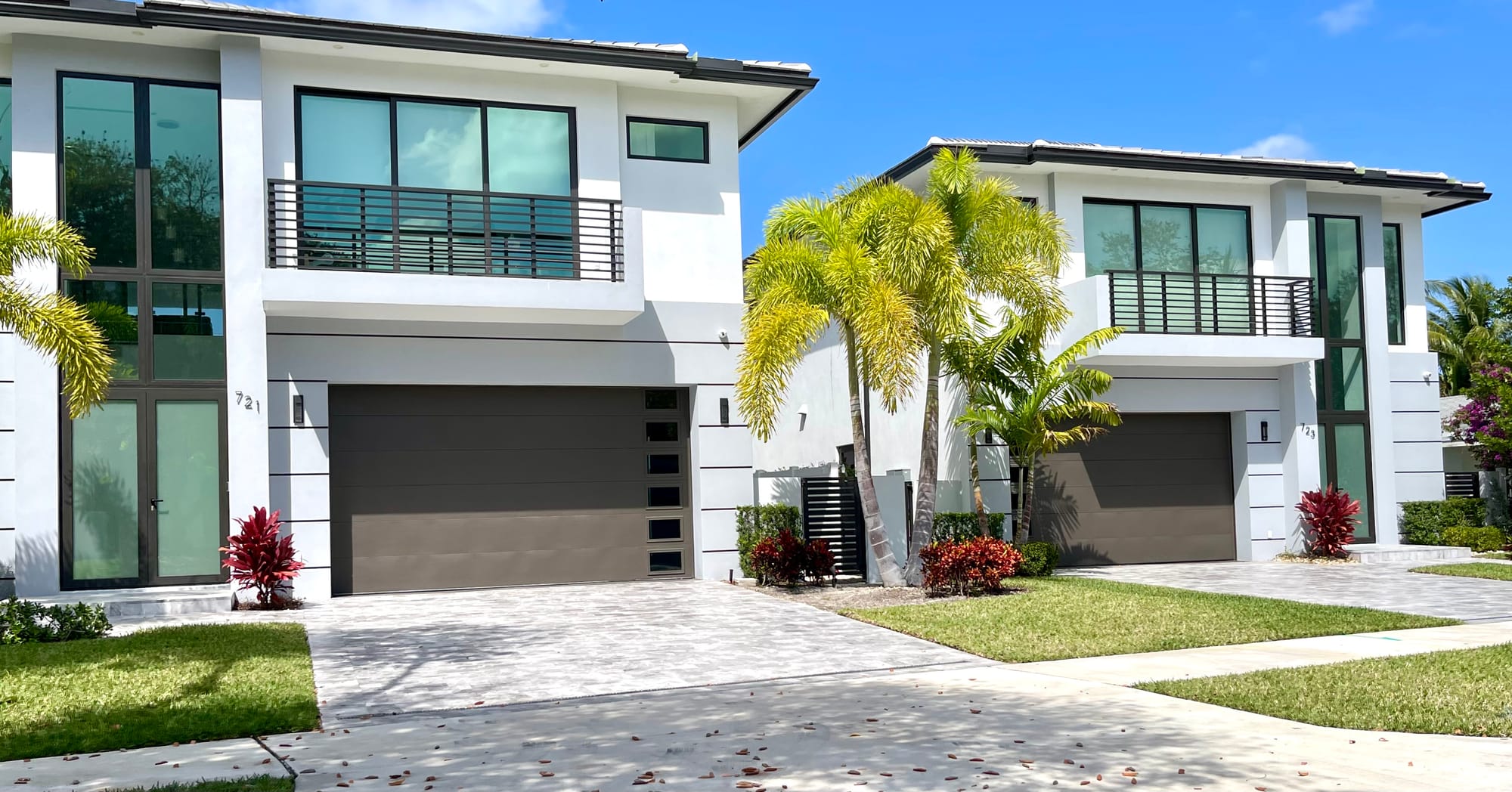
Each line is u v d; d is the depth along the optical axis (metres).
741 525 18.19
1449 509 23.39
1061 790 6.39
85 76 15.74
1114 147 21.28
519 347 17.45
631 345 18.00
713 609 14.91
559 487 17.83
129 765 7.39
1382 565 20.77
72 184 15.62
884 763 7.06
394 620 14.08
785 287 15.77
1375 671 10.27
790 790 6.45
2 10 14.72
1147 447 21.97
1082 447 21.50
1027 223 16.94
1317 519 21.69
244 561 14.92
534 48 16.89
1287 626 13.23
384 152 16.97
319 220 16.53
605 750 7.62
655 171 18.44
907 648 12.20
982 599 15.37
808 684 10.35
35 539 15.12
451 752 7.64
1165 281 21.39
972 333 19.17
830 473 24.02
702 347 18.38
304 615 14.50
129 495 15.62
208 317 15.98
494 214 17.25
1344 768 6.87
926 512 16.66
